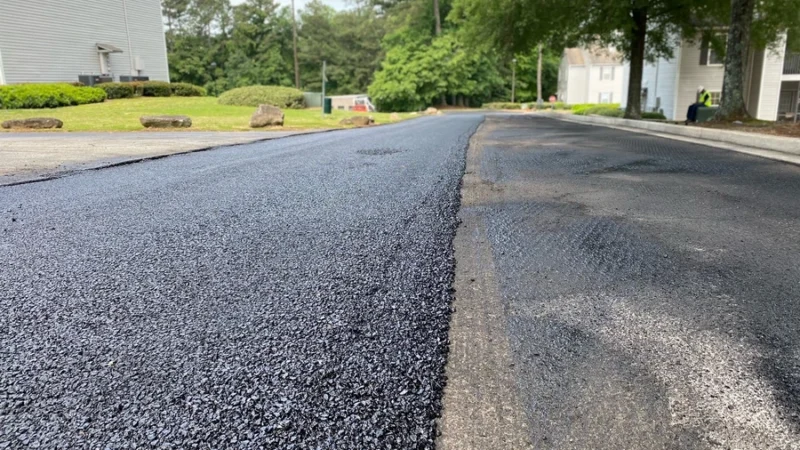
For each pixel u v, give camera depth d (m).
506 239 2.49
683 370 1.30
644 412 1.13
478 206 3.26
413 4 41.06
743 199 3.48
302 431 1.05
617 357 1.36
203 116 15.87
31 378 1.23
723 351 1.39
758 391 1.21
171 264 2.10
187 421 1.07
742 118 10.78
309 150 6.75
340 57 49.91
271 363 1.31
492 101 47.69
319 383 1.22
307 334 1.47
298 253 2.25
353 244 2.39
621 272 2.02
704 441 1.04
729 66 10.87
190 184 4.09
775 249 2.33
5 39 19.08
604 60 43.81
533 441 1.03
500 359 1.35
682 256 2.22
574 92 45.38
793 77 19.00
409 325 1.54
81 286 1.85
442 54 38.72
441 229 2.67
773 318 1.59
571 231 2.65
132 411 1.11
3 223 2.84
